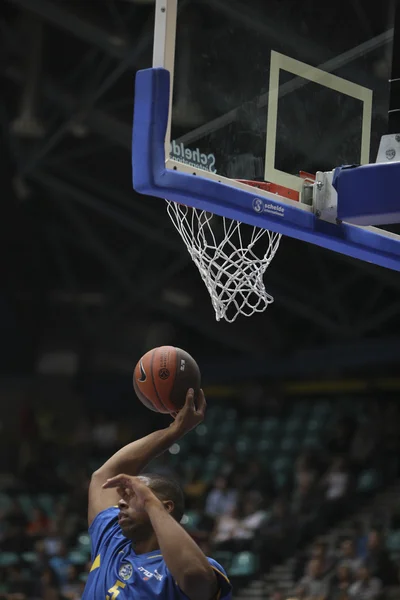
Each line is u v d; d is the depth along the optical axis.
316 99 4.75
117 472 3.38
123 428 20.53
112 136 13.57
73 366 20.98
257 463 15.65
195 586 2.81
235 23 4.40
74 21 12.11
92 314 20.80
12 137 14.51
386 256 5.01
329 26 4.88
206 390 20.84
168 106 3.95
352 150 4.88
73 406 21.16
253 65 4.45
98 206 15.59
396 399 19.22
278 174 4.54
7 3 13.39
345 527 13.80
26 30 13.13
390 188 4.36
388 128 5.04
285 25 4.67
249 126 4.41
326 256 16.23
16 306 20.36
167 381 3.50
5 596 10.69
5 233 18.16
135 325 20.75
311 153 4.68
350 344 17.59
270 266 17.12
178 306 18.98
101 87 12.88
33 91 13.14
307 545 13.55
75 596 11.81
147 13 12.49
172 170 3.97
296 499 14.51
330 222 4.72
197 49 4.20
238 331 19.52
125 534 3.05
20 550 14.09
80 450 19.44
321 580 11.28
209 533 13.66
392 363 17.42
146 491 2.93
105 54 13.63
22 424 19.67
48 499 16.61
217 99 4.25
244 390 20.25
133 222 15.80
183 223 4.63
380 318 16.86
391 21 5.12
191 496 16.06
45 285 19.98
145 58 12.26
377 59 5.05
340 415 18.67
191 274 18.89
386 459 15.70
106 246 18.16
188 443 19.33
